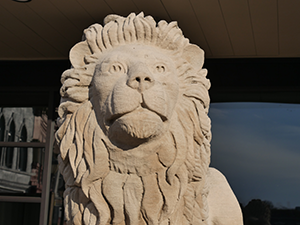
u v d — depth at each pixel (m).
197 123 1.20
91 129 1.12
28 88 3.01
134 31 1.21
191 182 1.21
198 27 2.45
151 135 1.04
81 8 2.28
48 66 3.03
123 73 1.11
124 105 1.02
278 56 2.83
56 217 2.75
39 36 2.64
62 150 1.16
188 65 1.23
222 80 2.90
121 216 1.09
